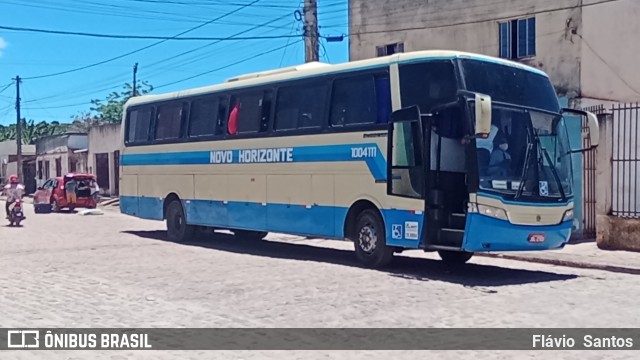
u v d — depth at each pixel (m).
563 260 14.39
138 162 20.33
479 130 11.09
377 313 9.22
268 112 15.81
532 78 12.95
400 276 12.40
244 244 18.39
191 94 18.34
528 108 12.52
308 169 14.66
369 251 13.52
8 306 9.73
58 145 52.22
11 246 17.72
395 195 12.80
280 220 15.36
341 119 14.02
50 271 13.16
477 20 22.50
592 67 20.27
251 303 9.91
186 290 10.98
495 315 9.09
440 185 12.43
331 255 15.87
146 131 20.05
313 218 14.54
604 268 13.67
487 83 12.28
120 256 15.48
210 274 12.66
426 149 12.35
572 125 18.23
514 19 21.59
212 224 17.45
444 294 10.62
